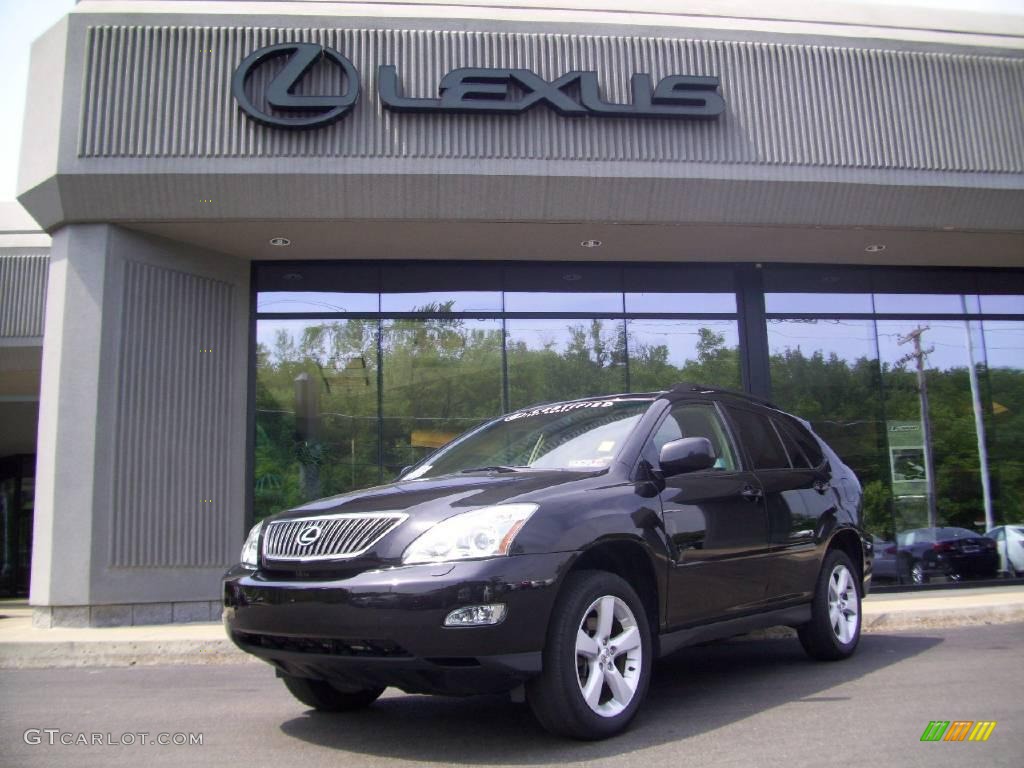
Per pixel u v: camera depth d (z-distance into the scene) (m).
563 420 5.30
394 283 11.74
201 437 10.65
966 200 11.07
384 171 9.90
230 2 10.11
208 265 11.07
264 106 9.86
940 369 12.59
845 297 12.56
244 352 11.29
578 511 4.05
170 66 9.89
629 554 4.34
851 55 11.00
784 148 10.64
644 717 4.52
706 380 12.03
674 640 4.50
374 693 4.95
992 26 11.56
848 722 4.37
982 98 11.27
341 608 3.68
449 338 11.71
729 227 10.94
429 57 10.15
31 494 22.23
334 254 11.46
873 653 6.58
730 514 5.02
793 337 12.33
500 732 4.27
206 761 3.94
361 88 10.02
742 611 5.04
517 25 10.31
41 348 13.93
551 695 3.78
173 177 9.72
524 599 3.68
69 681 6.54
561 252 11.67
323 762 3.86
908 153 10.93
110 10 9.98
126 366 10.06
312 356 11.48
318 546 3.97
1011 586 11.94
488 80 10.06
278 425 11.27
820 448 6.46
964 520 12.18
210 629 8.90
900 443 12.27
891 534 11.98
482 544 3.72
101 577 9.59
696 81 10.38
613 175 10.23
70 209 9.89
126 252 10.22
